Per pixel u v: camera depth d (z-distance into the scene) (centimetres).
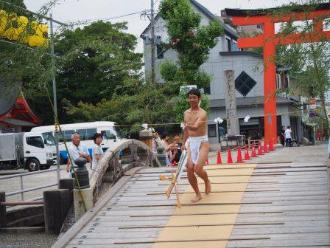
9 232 1195
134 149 1390
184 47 2959
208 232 833
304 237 770
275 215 879
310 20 1114
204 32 2928
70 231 886
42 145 3145
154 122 2503
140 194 1073
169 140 2070
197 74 2969
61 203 1135
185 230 853
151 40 3020
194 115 973
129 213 961
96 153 1354
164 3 2931
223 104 3944
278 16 1117
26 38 1113
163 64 2970
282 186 1040
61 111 3841
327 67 1114
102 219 939
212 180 1116
